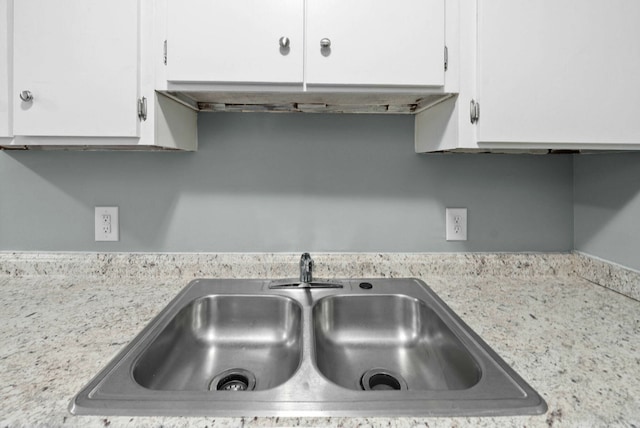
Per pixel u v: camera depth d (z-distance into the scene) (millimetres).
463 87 825
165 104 887
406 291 1003
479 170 1134
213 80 802
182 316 892
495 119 818
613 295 960
